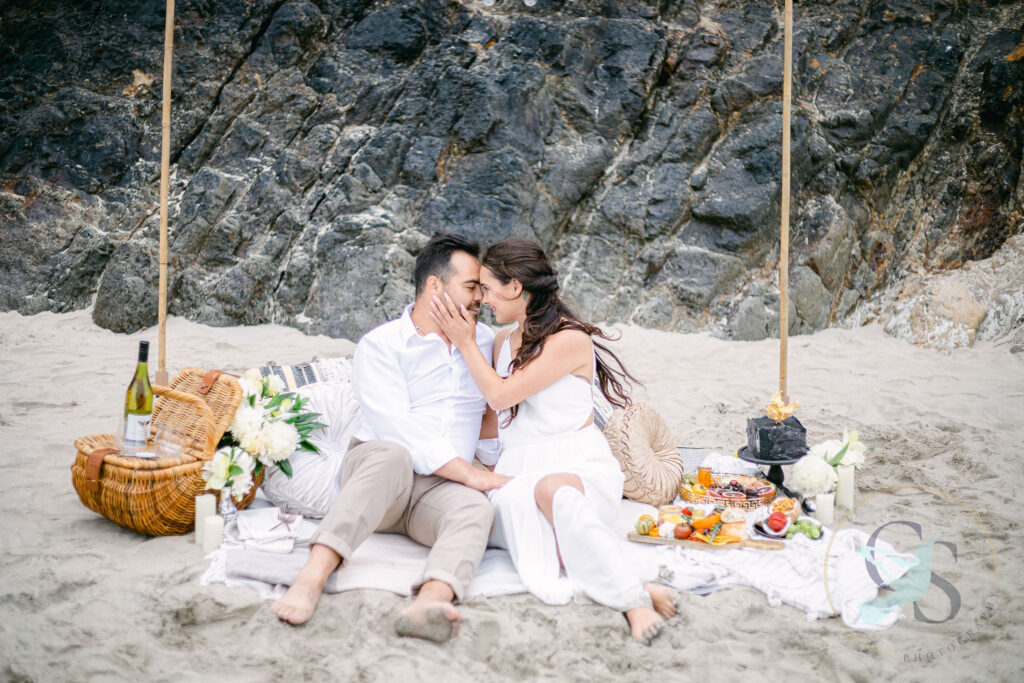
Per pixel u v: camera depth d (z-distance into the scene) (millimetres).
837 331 9367
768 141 9703
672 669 2715
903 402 6613
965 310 8719
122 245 9062
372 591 3010
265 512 3557
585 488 3404
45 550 3344
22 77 9898
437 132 9641
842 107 9945
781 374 4324
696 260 9445
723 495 3867
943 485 4578
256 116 9898
